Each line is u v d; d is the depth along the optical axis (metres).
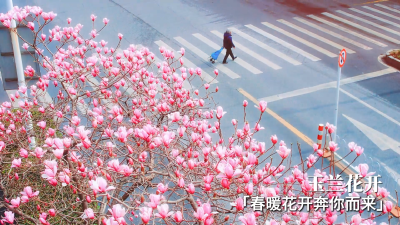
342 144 9.72
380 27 16.84
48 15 6.45
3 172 6.23
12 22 6.76
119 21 16.94
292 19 17.64
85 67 7.88
